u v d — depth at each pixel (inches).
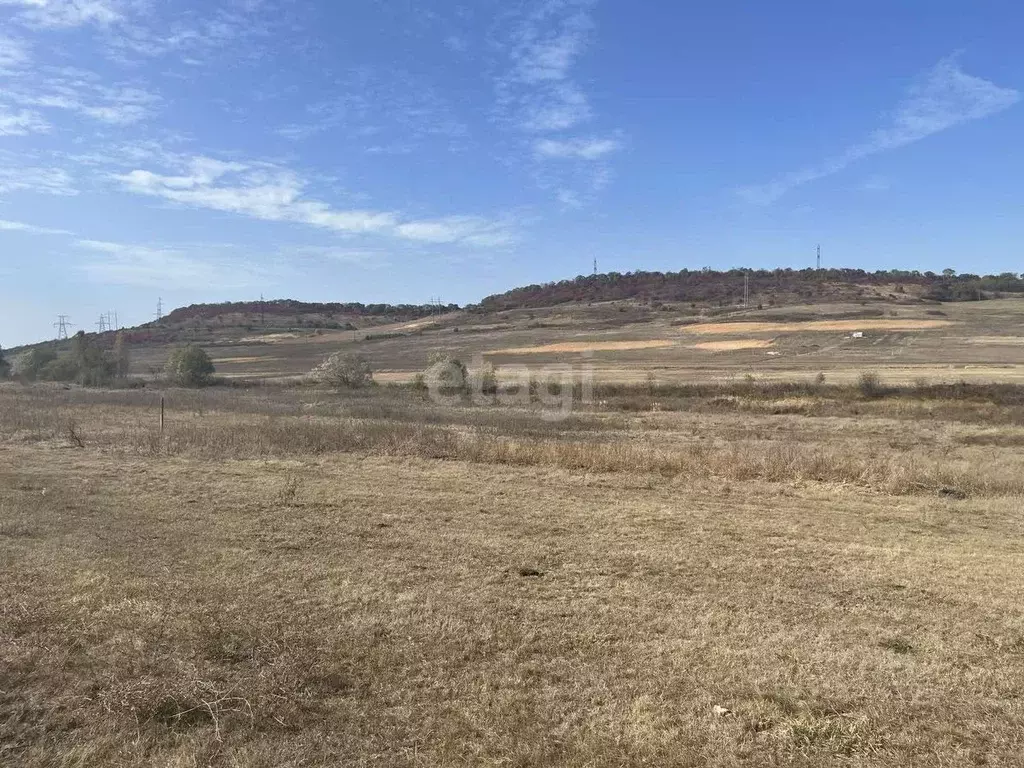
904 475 461.7
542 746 142.9
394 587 238.8
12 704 155.7
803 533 328.5
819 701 161.9
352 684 169.3
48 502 356.2
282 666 173.9
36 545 276.2
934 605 229.0
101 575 239.0
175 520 327.6
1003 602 231.9
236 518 334.3
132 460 507.2
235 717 152.3
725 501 404.5
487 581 246.8
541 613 216.2
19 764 135.3
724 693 166.2
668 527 336.2
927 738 145.9
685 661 183.5
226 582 238.7
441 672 175.2
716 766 136.8
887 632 205.0
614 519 351.6
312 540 298.4
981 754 139.9
